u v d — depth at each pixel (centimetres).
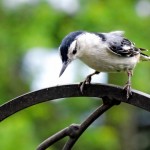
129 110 1455
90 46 758
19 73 1358
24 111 1279
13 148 1145
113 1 1317
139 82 1259
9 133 1160
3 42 1331
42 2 1333
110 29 1282
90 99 1342
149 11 1368
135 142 1498
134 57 779
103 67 771
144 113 1527
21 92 1351
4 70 1347
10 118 1209
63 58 775
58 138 607
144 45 1280
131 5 1333
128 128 1470
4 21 1351
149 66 1274
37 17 1316
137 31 1299
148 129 1548
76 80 1241
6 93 1350
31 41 1282
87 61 770
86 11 1299
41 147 609
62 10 1316
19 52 1306
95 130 1326
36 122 1327
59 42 1297
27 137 1173
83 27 1295
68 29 1293
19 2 1346
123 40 781
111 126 1449
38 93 600
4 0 1355
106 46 755
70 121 1331
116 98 595
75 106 1345
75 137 604
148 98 580
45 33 1298
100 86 602
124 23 1300
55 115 1348
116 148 1339
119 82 1282
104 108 602
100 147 1324
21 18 1341
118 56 760
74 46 766
